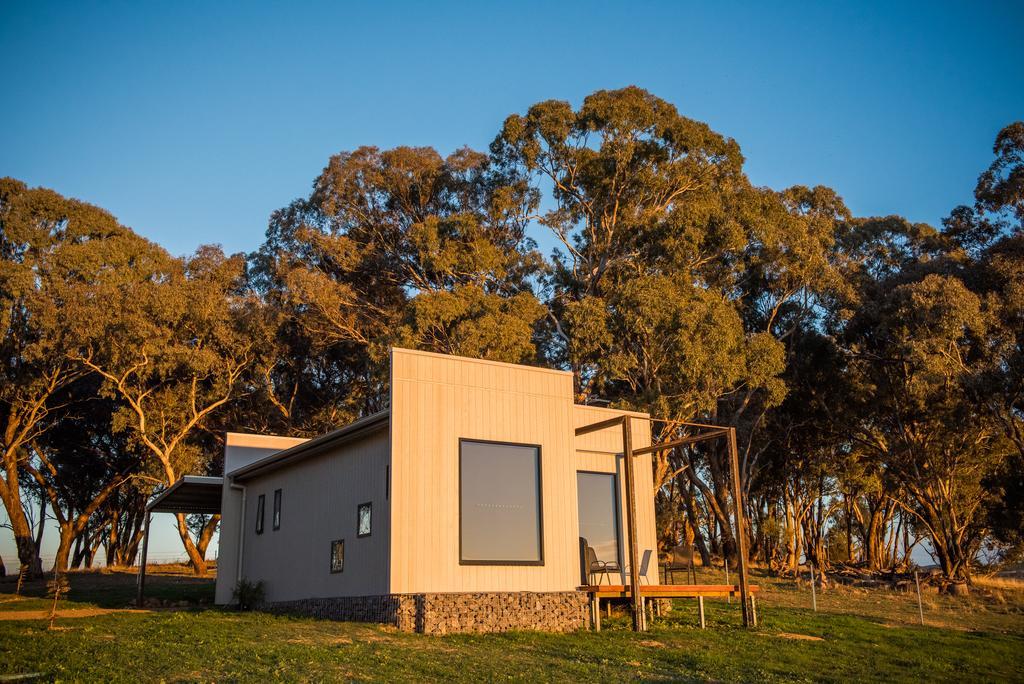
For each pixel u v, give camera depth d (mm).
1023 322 30125
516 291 36156
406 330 31016
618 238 33906
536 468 16438
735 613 18781
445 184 38094
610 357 29219
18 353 35719
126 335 33406
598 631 15406
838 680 11961
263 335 37875
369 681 9961
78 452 43250
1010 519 36969
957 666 13898
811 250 33812
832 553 50938
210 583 30422
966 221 35875
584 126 34000
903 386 35469
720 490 37875
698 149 34375
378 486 16422
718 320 28641
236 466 23594
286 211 40219
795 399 38281
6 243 35500
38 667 10258
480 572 15242
